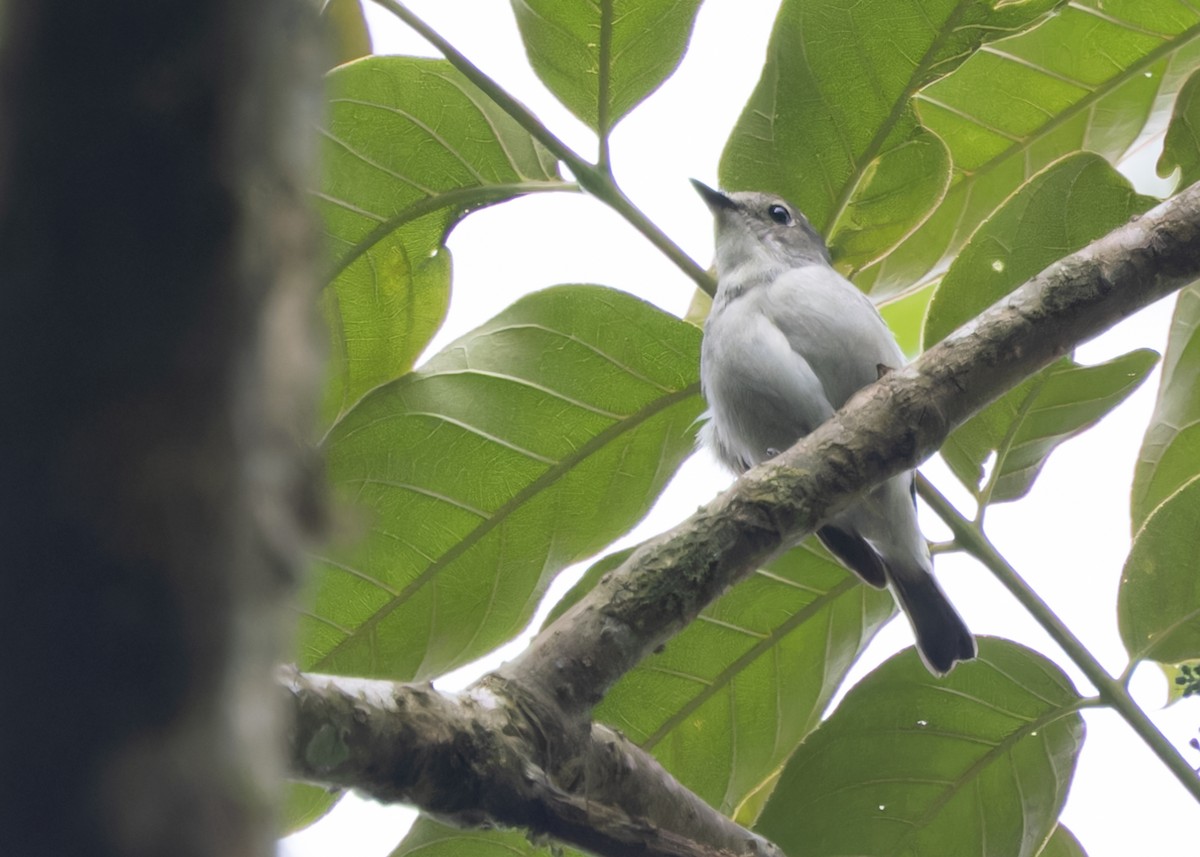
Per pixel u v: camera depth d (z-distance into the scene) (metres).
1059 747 5.55
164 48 1.14
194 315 1.18
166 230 1.16
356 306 6.03
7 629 1.15
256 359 1.22
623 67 5.79
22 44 1.12
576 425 6.07
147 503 1.16
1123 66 6.94
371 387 6.16
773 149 6.21
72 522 1.15
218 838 1.17
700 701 5.97
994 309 4.93
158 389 1.17
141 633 1.17
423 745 3.73
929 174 6.28
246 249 1.20
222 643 1.20
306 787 5.49
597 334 6.07
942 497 5.79
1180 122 6.34
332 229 5.88
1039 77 6.98
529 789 3.85
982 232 5.94
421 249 5.99
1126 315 4.99
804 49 6.05
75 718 1.15
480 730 3.85
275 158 1.21
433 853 5.52
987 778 5.59
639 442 6.12
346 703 3.60
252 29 1.18
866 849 5.55
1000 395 4.90
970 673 5.59
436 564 5.97
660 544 4.52
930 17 5.92
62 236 1.14
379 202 5.89
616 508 6.12
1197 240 4.92
